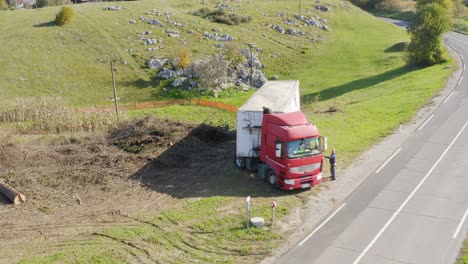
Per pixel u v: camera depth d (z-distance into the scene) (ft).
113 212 72.18
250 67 201.87
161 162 90.89
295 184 76.69
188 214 70.74
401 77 174.09
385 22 295.89
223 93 178.70
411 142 101.24
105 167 88.84
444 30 182.80
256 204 73.87
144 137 99.30
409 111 124.47
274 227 67.05
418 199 74.64
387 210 71.31
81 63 193.98
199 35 224.53
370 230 65.51
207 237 64.54
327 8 293.02
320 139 78.48
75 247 61.57
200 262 58.49
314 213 71.26
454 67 172.76
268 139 79.87
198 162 93.45
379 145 100.68
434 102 130.21
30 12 242.37
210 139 105.60
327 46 239.71
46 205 74.64
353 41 247.29
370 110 131.13
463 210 70.28
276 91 97.35
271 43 233.14
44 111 132.67
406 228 65.67
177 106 159.74
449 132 106.01
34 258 58.54
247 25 249.34
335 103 149.69
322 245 62.13
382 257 58.70
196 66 186.91
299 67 213.66
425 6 187.21
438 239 62.28
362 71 202.69
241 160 87.45
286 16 270.05
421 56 186.19
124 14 238.89
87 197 77.66
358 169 87.71
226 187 81.20
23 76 181.98
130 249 61.16
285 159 75.87
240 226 67.15
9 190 75.82
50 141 106.93
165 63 195.93
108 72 189.98
